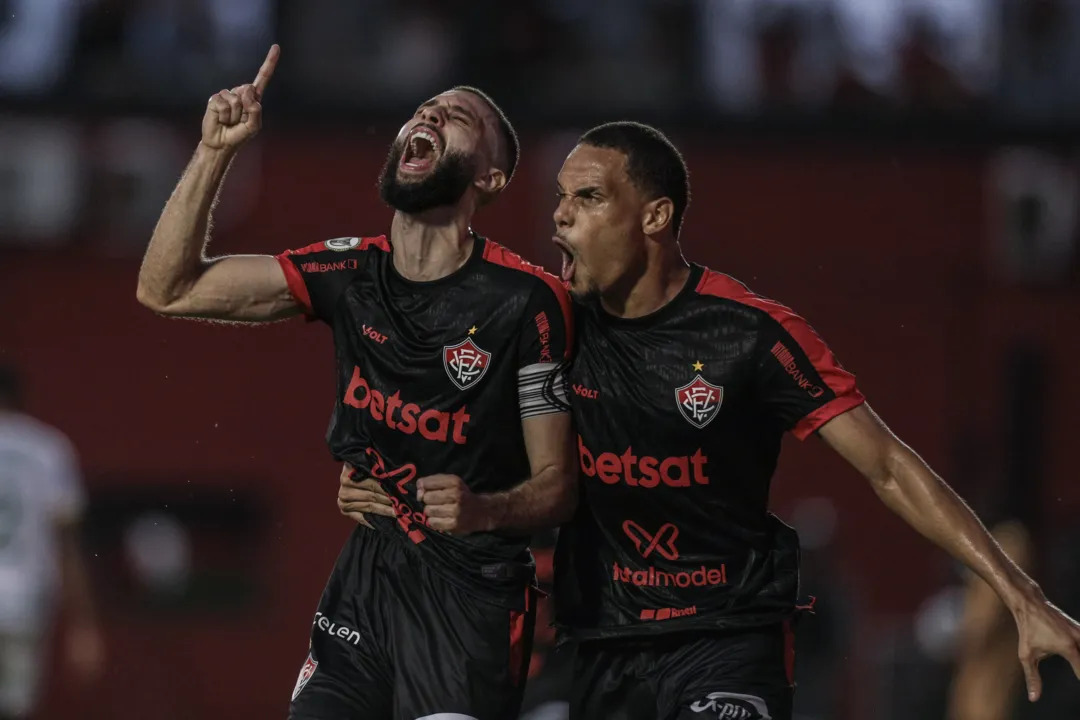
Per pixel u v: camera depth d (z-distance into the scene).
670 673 15.98
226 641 42.56
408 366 15.55
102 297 42.81
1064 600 41.00
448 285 15.57
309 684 15.67
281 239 43.03
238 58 45.47
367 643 15.80
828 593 36.00
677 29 47.78
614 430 15.71
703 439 15.59
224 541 43.06
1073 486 44.25
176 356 42.94
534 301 15.48
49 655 40.47
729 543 16.03
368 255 15.93
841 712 36.41
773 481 43.47
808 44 47.69
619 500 15.91
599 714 16.42
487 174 15.75
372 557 16.14
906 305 44.94
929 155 45.06
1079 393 44.78
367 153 43.50
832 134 44.84
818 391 15.54
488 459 15.75
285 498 43.06
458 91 15.97
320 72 45.31
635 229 15.48
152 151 43.25
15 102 42.78
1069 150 45.25
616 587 16.23
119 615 42.12
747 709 15.31
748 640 15.91
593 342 15.85
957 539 15.16
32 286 42.66
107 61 44.53
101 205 43.09
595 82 46.84
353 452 15.93
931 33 47.56
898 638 37.91
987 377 44.88
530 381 15.55
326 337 43.47
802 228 44.75
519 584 16.02
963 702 25.41
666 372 15.59
